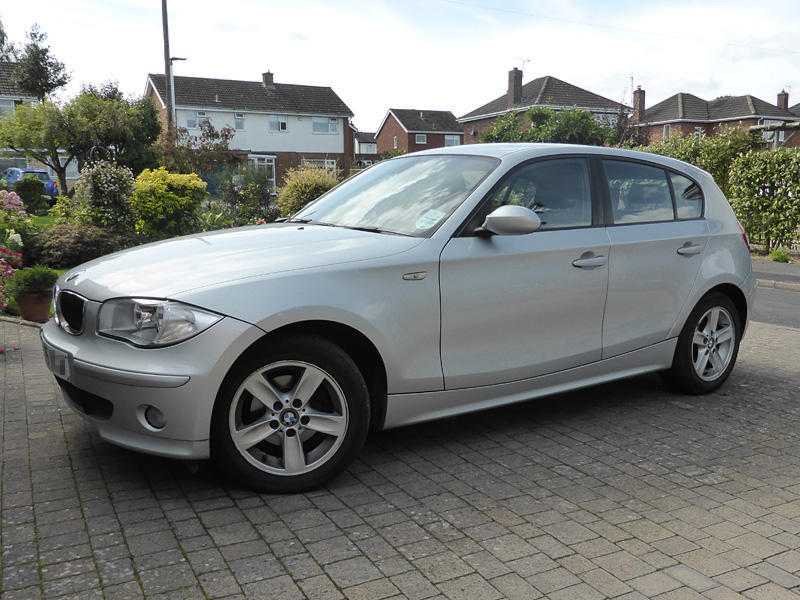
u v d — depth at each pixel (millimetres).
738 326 5340
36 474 3555
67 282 3678
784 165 16344
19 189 26859
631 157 4855
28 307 7422
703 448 4148
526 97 62781
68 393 3549
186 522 3086
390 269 3566
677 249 4828
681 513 3293
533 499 3414
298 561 2793
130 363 3141
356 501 3354
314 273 3389
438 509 3285
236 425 3283
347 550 2889
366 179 4793
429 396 3789
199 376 3096
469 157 4430
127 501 3273
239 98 52094
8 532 2967
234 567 2734
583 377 4465
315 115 53375
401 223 4031
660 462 3918
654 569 2795
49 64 46750
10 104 47219
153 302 3168
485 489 3520
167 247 3861
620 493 3504
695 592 2639
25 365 5684
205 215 16016
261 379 3289
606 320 4480
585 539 3027
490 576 2721
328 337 3555
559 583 2682
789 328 7957
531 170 4273
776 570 2805
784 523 3209
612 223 4555
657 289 4727
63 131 33312
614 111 60469
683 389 5164
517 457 3955
